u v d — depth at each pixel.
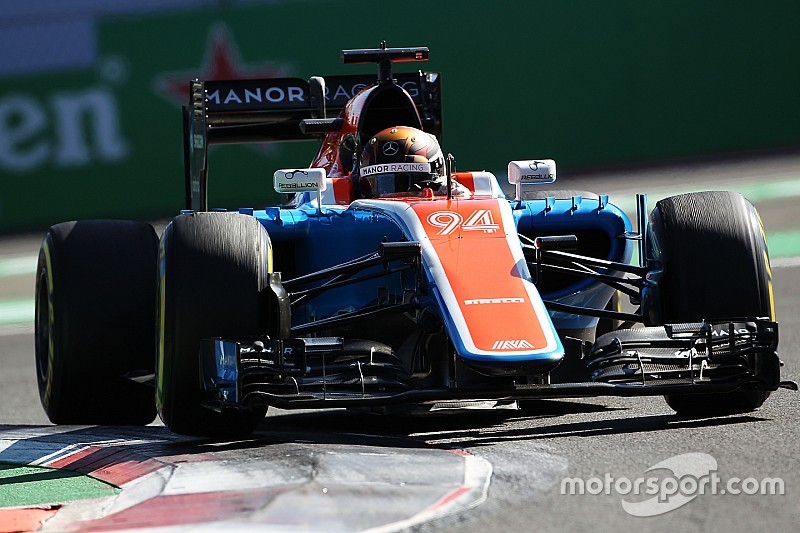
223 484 17.34
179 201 80.00
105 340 25.16
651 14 83.12
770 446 18.52
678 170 77.00
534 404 25.30
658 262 22.39
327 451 19.22
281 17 80.56
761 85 83.94
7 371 37.22
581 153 83.25
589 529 14.58
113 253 25.58
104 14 79.56
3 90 79.44
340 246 23.80
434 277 20.88
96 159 79.75
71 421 26.00
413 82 32.53
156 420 28.05
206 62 80.06
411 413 21.84
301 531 14.57
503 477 17.14
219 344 20.23
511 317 19.94
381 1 81.44
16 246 71.88
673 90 83.50
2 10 79.25
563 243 21.83
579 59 82.88
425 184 25.55
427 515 15.22
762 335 20.77
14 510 17.28
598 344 21.48
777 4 83.81
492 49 82.38
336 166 27.69
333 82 33.12
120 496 17.70
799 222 57.91
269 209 23.72
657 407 23.91
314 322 21.67
